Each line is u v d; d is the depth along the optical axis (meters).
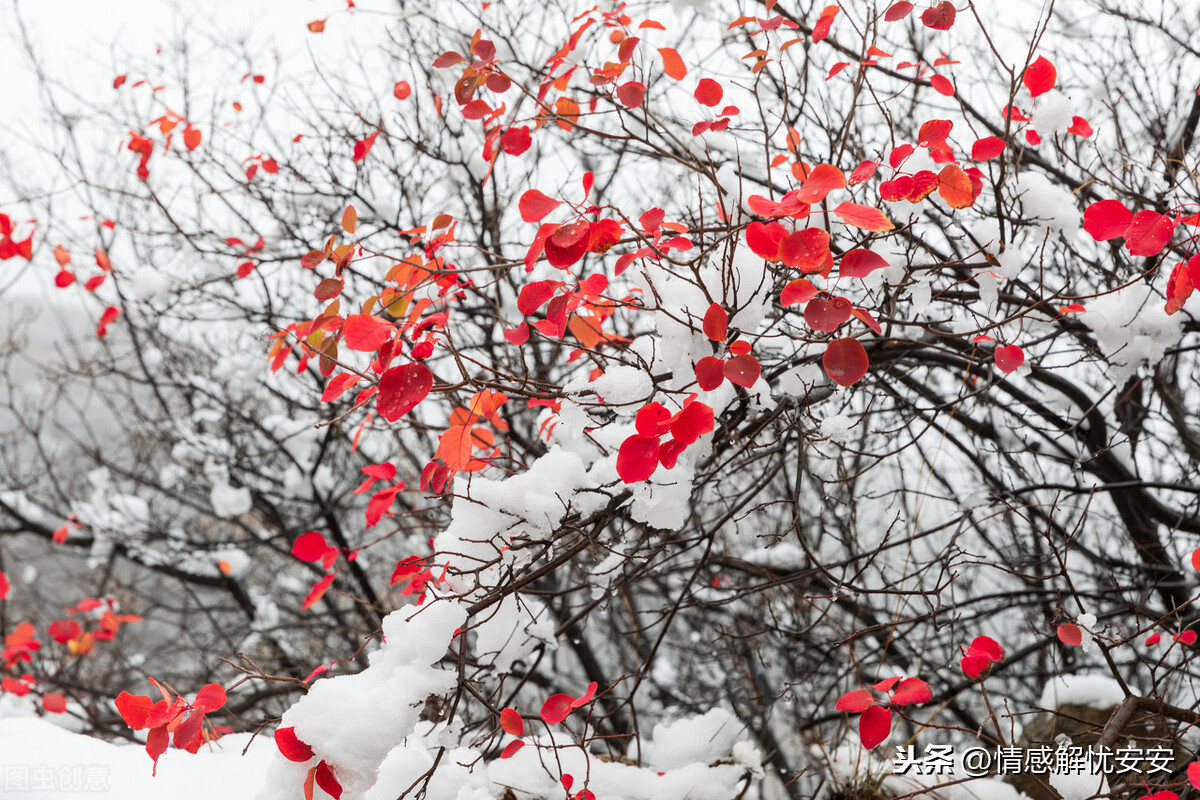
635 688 2.22
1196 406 3.20
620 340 2.15
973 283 2.29
